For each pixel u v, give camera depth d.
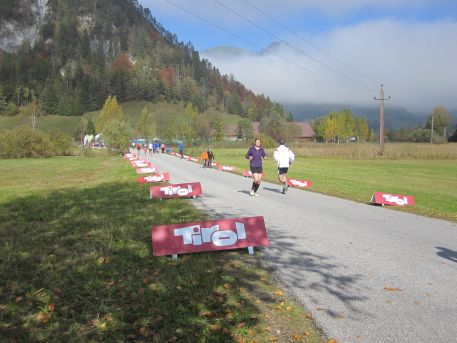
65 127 145.12
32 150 46.88
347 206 12.03
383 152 50.44
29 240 7.13
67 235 7.46
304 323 4.16
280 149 14.77
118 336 3.85
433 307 4.55
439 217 10.60
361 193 15.46
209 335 3.85
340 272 5.71
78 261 5.98
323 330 4.00
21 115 125.81
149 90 185.25
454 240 7.78
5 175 23.61
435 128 119.88
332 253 6.65
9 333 3.94
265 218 9.68
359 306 4.57
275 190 15.86
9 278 5.31
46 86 166.00
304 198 13.63
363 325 4.11
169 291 4.86
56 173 24.81
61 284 5.09
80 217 9.06
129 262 5.92
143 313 4.31
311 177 22.42
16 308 4.40
